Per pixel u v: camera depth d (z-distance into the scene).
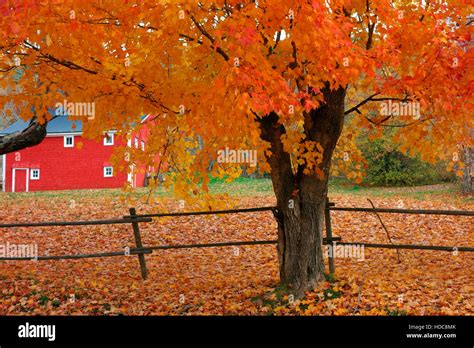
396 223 14.05
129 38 6.20
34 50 5.88
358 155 7.82
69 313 7.18
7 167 31.94
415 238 12.53
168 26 5.47
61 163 31.61
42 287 8.41
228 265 10.48
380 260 9.98
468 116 6.42
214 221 15.09
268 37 5.38
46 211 17.80
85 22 5.58
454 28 6.13
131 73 5.66
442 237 12.49
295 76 5.78
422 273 8.46
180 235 13.80
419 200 19.86
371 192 25.78
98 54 5.97
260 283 8.43
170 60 6.12
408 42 6.08
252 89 5.16
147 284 8.85
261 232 13.88
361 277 8.12
